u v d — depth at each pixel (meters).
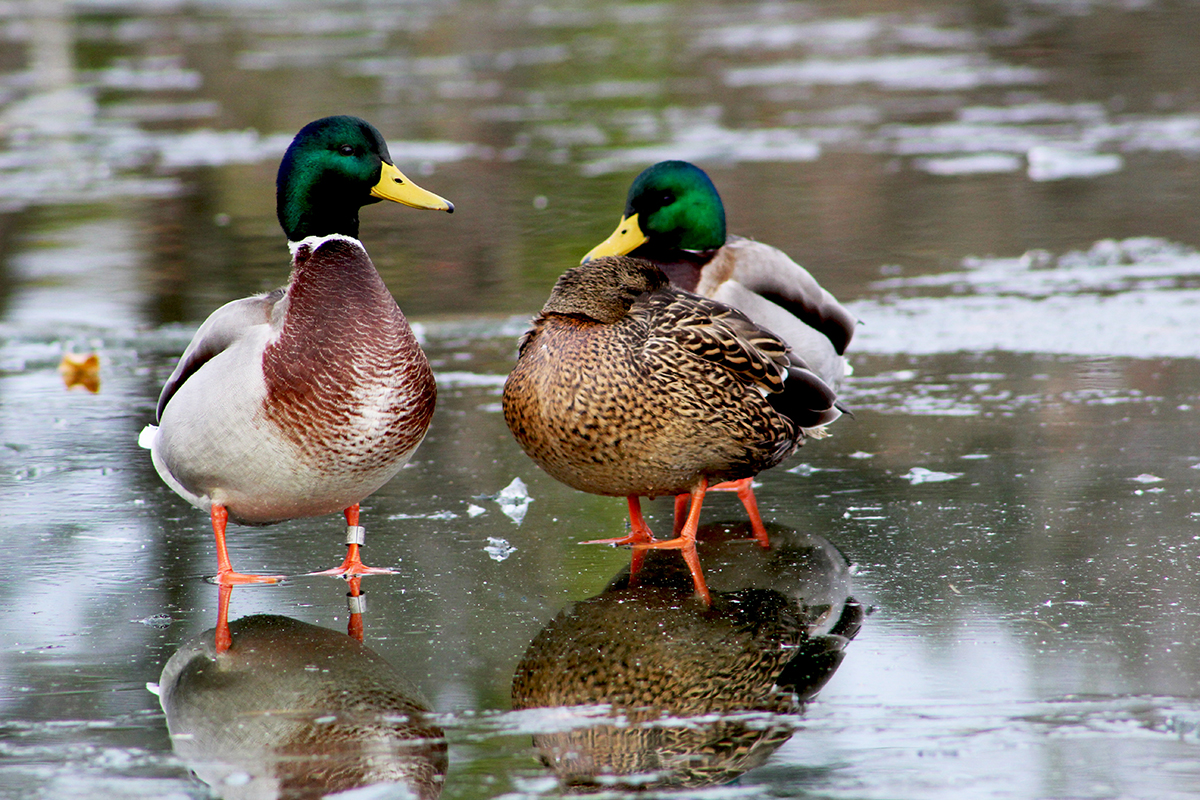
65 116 29.80
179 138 27.19
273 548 8.80
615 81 32.69
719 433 8.16
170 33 41.72
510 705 6.36
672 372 7.98
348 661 6.92
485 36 40.38
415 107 29.81
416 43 39.19
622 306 8.20
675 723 6.14
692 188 10.64
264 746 5.99
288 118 28.91
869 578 7.95
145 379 13.38
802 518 9.10
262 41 40.06
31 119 29.55
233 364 7.76
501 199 21.55
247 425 7.69
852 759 5.76
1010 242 18.00
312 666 6.85
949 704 6.25
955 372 12.75
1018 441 10.58
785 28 40.34
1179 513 8.80
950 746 5.85
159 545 8.84
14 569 8.40
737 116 28.05
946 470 9.97
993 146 24.31
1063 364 12.81
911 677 6.56
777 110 28.67
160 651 7.09
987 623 7.20
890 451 10.50
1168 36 35.84
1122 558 8.06
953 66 33.19
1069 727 6.00
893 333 14.19
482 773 5.71
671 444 8.10
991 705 6.23
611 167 23.67
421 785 5.61
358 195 8.20
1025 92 29.69
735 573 8.12
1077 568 7.94
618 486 8.44
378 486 8.27
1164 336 13.56
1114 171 21.97
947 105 28.50
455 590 7.95
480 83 32.72
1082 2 42.84
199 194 22.52
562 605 7.67
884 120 27.19
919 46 36.41
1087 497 9.20
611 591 7.89
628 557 8.49
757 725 6.11
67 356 13.62
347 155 8.13
